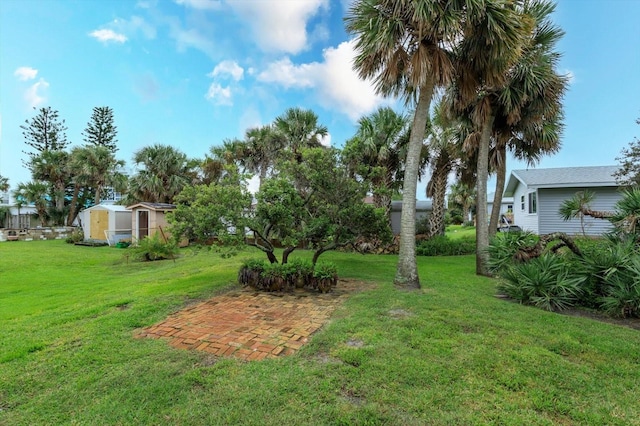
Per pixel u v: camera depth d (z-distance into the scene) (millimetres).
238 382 2531
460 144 10508
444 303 4684
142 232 15883
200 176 18688
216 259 10328
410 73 5504
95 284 6922
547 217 12922
